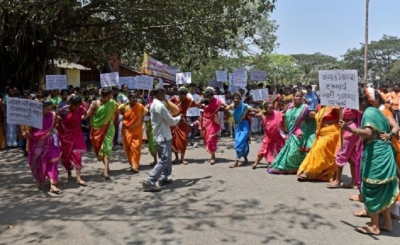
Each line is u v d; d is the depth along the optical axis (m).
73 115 7.00
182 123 8.70
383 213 4.72
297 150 7.54
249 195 6.28
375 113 4.53
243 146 8.43
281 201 5.96
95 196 6.36
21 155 9.98
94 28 17.50
